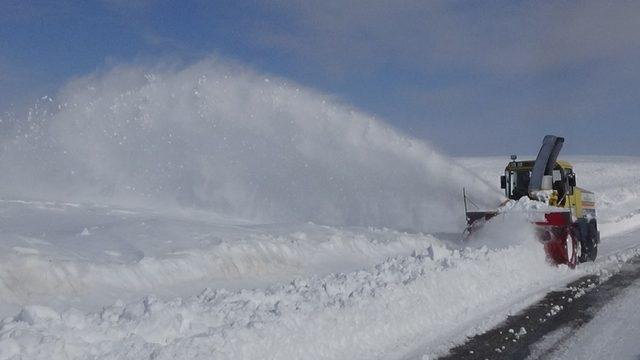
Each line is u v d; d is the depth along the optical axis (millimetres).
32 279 7141
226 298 7164
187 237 10352
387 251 13148
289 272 10328
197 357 5246
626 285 10797
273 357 5750
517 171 15203
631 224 23531
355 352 6297
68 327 5418
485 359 6355
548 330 7547
